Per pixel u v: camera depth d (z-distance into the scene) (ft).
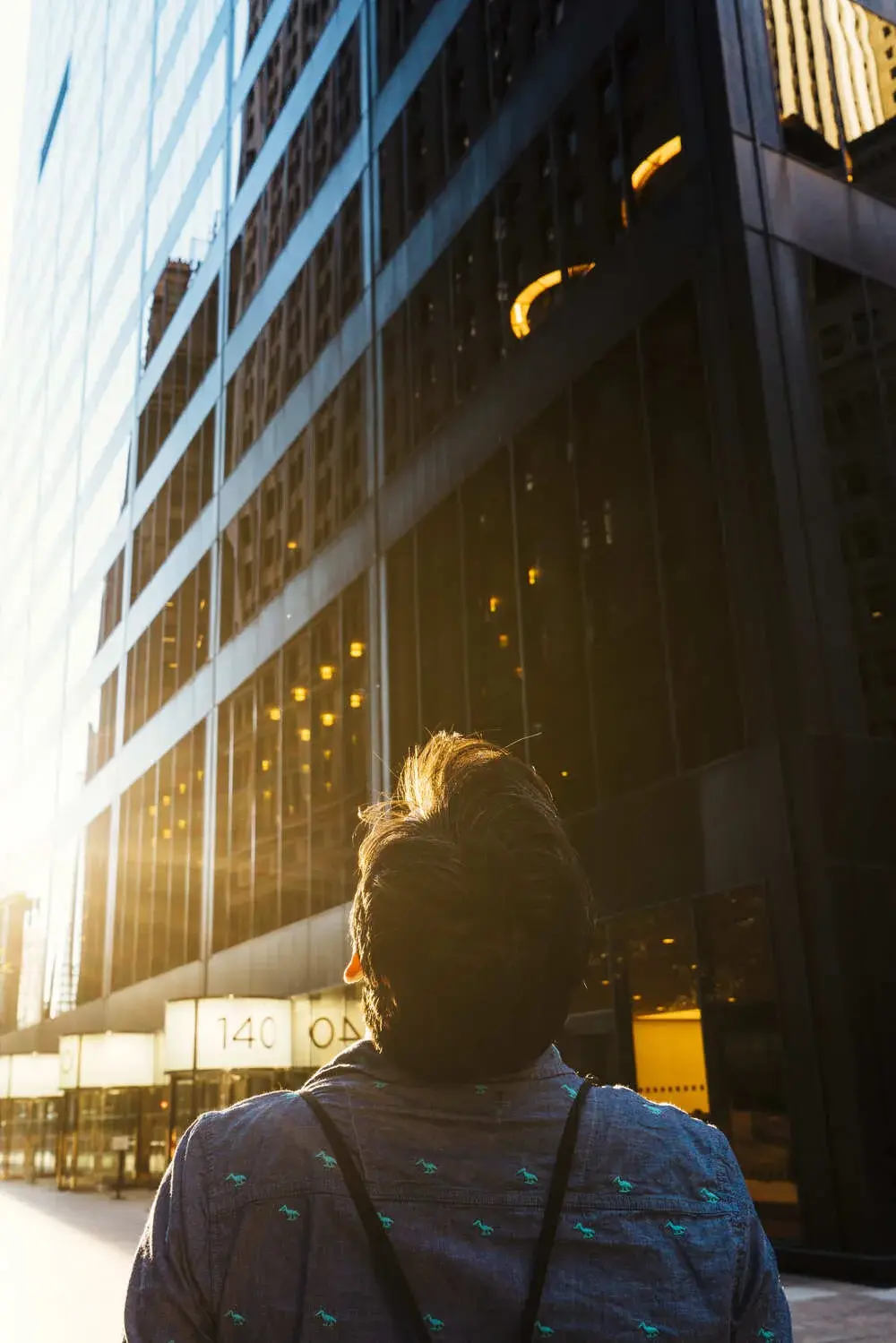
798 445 42.63
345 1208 3.74
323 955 75.41
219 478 107.55
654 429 48.32
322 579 82.28
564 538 54.08
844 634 41.14
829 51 50.21
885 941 37.86
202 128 128.57
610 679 49.19
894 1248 34.01
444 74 72.64
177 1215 3.88
